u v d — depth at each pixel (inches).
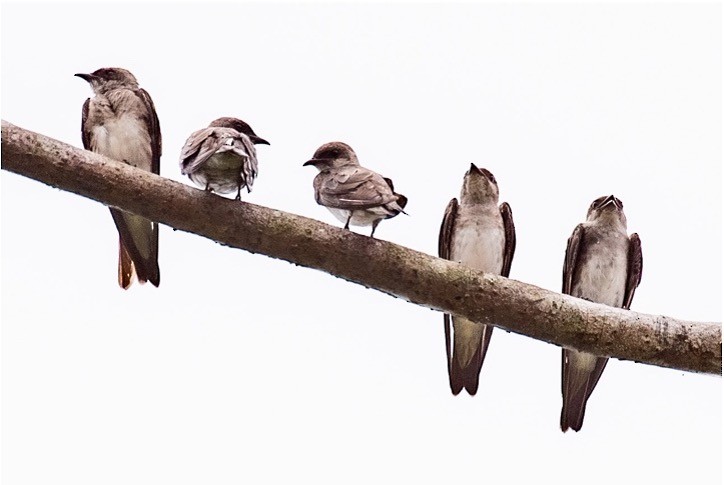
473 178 557.3
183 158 427.5
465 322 533.6
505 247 566.6
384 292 432.1
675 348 428.1
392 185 470.9
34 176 406.9
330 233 421.7
